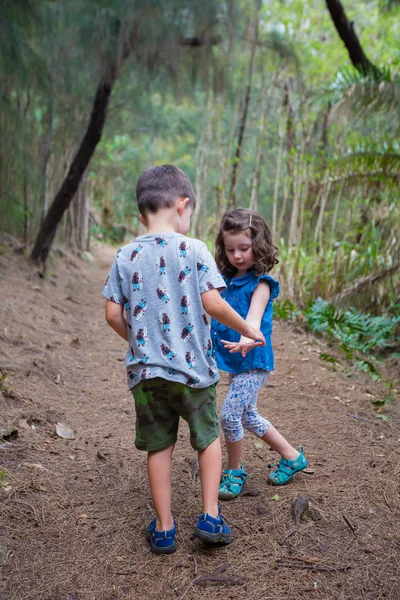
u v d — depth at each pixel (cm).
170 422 194
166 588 173
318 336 551
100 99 686
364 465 263
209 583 176
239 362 231
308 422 319
